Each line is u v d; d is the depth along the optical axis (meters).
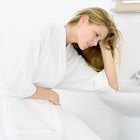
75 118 1.41
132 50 1.78
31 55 1.22
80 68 1.54
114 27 1.40
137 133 1.72
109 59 1.47
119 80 1.80
